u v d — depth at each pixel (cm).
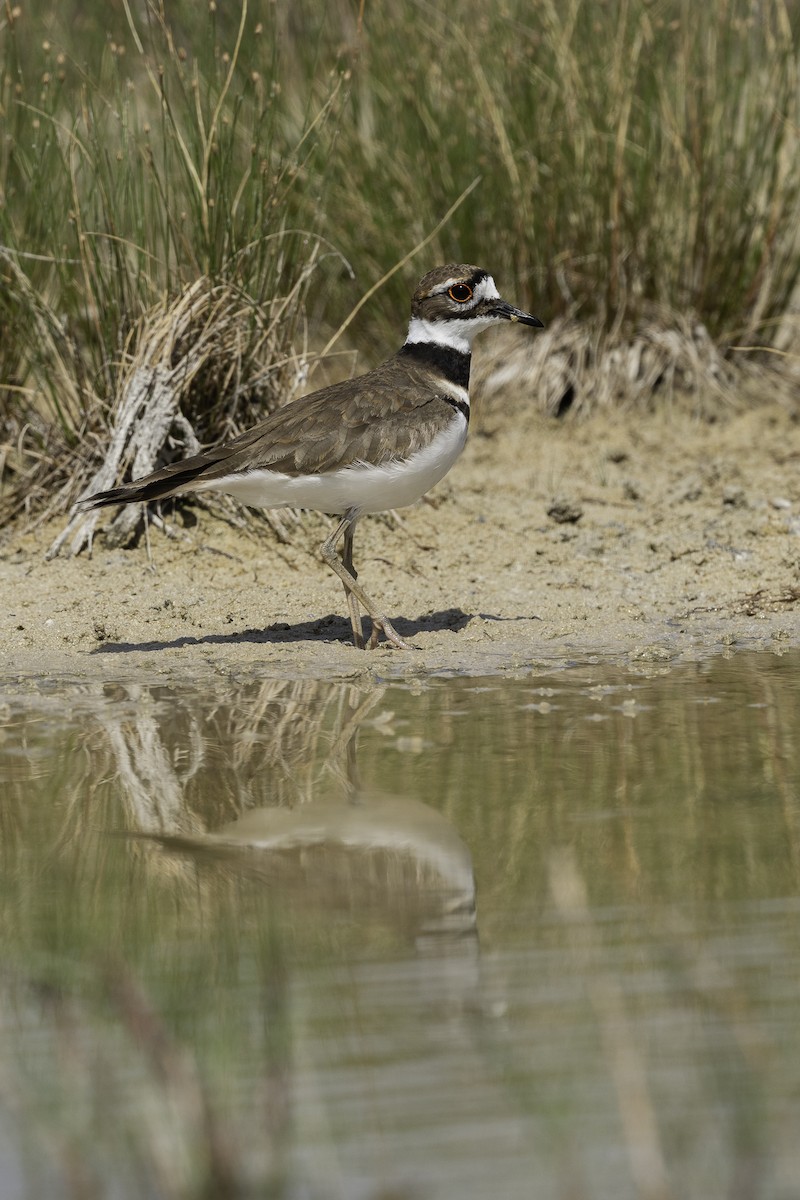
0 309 1432
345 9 1706
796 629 1099
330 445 1048
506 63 1669
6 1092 488
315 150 1611
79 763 816
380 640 1101
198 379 1354
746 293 1698
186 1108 458
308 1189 430
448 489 1451
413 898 626
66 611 1162
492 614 1158
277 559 1280
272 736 862
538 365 1678
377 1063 494
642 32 1648
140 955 575
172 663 1041
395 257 1692
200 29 1520
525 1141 451
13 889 643
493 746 828
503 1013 524
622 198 1658
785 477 1468
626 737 838
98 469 1354
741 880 630
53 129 1418
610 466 1529
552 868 647
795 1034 504
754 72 1652
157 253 1393
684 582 1221
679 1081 478
